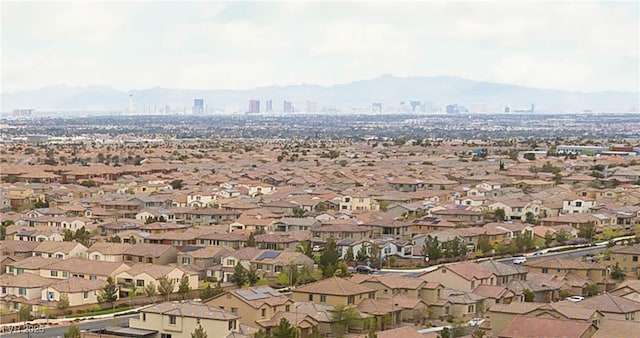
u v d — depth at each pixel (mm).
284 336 107625
